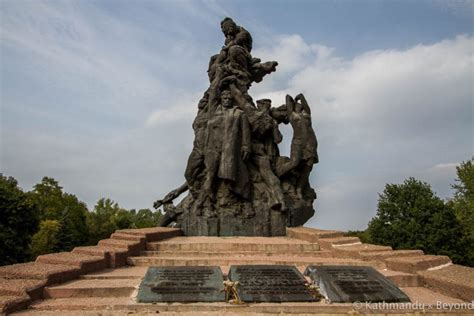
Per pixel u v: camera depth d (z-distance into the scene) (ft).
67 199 174.19
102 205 205.98
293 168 54.39
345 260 34.83
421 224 88.69
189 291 23.79
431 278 28.07
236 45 62.13
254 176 54.29
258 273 26.96
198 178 54.44
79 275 28.17
